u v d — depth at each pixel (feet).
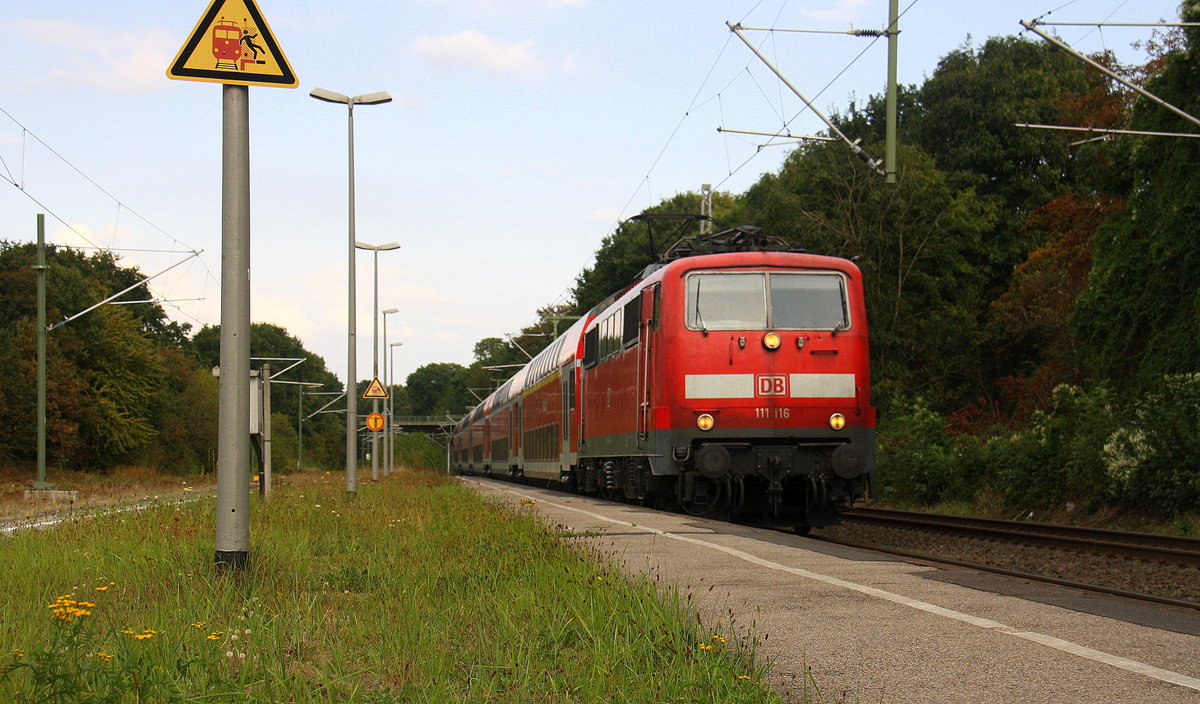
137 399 196.24
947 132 172.55
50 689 16.87
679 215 84.33
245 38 29.91
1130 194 91.45
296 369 408.26
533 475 129.39
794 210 137.08
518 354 379.76
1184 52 83.56
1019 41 177.47
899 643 22.27
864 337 56.75
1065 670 19.77
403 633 22.16
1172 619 24.71
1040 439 78.74
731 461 55.01
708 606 27.07
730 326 55.93
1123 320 86.07
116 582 29.40
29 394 160.76
